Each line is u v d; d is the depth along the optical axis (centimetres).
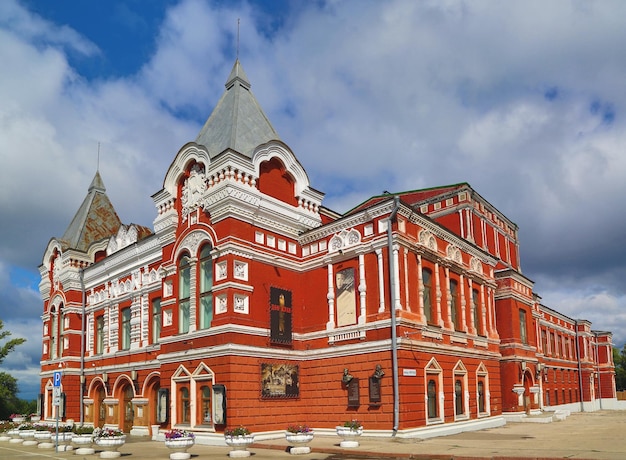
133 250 4006
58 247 4794
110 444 2378
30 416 5400
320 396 3033
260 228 3106
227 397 2714
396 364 2694
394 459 2095
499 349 3891
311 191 3450
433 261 3159
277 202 3212
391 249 2834
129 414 3922
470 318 3503
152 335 3766
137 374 3794
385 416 2695
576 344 7112
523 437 2745
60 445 2877
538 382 4547
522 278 4453
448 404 3031
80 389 4425
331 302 3102
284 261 3195
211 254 2978
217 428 2766
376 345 2797
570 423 3866
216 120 3475
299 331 3209
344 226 3133
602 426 3491
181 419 3039
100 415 4244
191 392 2950
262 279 3047
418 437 2647
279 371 2984
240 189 2989
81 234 4844
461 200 4284
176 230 3347
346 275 3089
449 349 3114
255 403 2816
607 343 7862
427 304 3083
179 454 2236
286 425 2964
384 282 2869
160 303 3719
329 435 2923
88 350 4438
